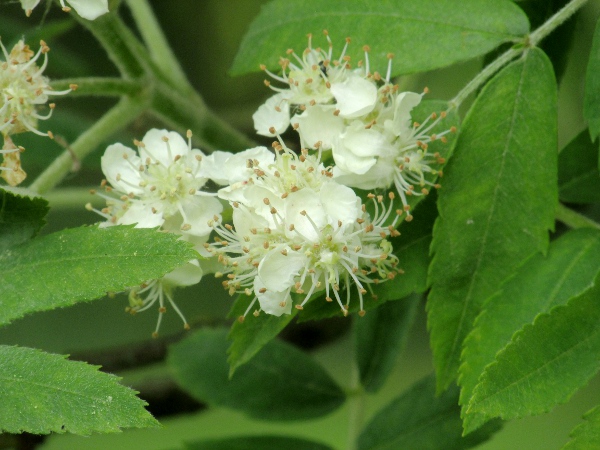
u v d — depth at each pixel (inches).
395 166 6.5
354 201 6.4
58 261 6.2
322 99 6.7
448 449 7.3
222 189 6.5
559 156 7.0
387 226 6.5
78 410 5.9
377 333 7.8
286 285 6.4
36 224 6.3
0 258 6.2
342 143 6.5
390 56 6.7
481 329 6.3
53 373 6.0
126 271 6.1
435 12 6.8
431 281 6.5
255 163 6.6
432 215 6.7
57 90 7.4
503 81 6.5
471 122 6.5
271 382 7.8
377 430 7.4
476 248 6.5
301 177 6.5
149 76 7.8
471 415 6.0
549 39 7.2
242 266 6.5
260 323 6.5
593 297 6.1
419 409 7.4
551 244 6.5
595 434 5.9
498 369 6.0
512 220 6.5
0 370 6.0
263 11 7.3
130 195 6.8
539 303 6.4
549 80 6.5
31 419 5.9
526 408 6.0
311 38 7.0
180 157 6.8
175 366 7.9
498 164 6.5
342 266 6.5
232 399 7.9
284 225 6.4
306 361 7.9
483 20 6.8
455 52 6.8
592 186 7.0
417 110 6.7
